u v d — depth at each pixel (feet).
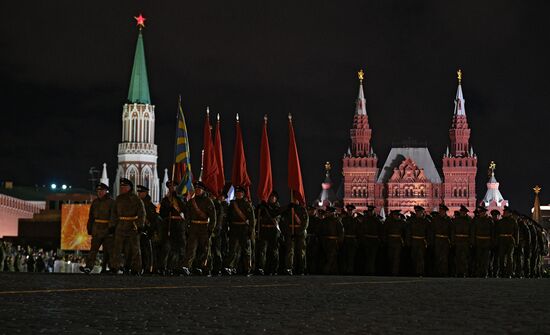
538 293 79.41
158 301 64.59
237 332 45.70
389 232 147.74
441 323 50.96
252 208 121.70
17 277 95.45
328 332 45.93
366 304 64.39
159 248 122.31
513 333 45.80
